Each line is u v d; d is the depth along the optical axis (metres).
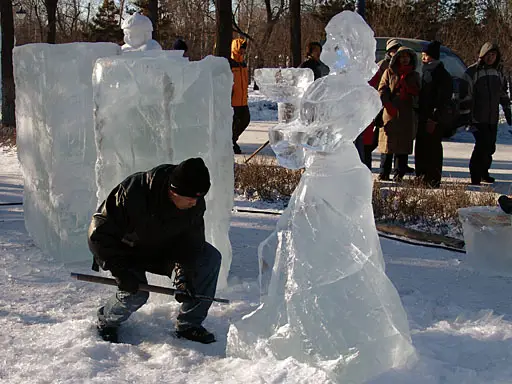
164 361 3.75
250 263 5.80
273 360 3.59
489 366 3.74
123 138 4.70
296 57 21.22
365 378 3.45
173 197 3.56
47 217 5.80
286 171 9.02
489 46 9.66
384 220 7.43
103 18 44.72
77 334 4.03
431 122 9.35
